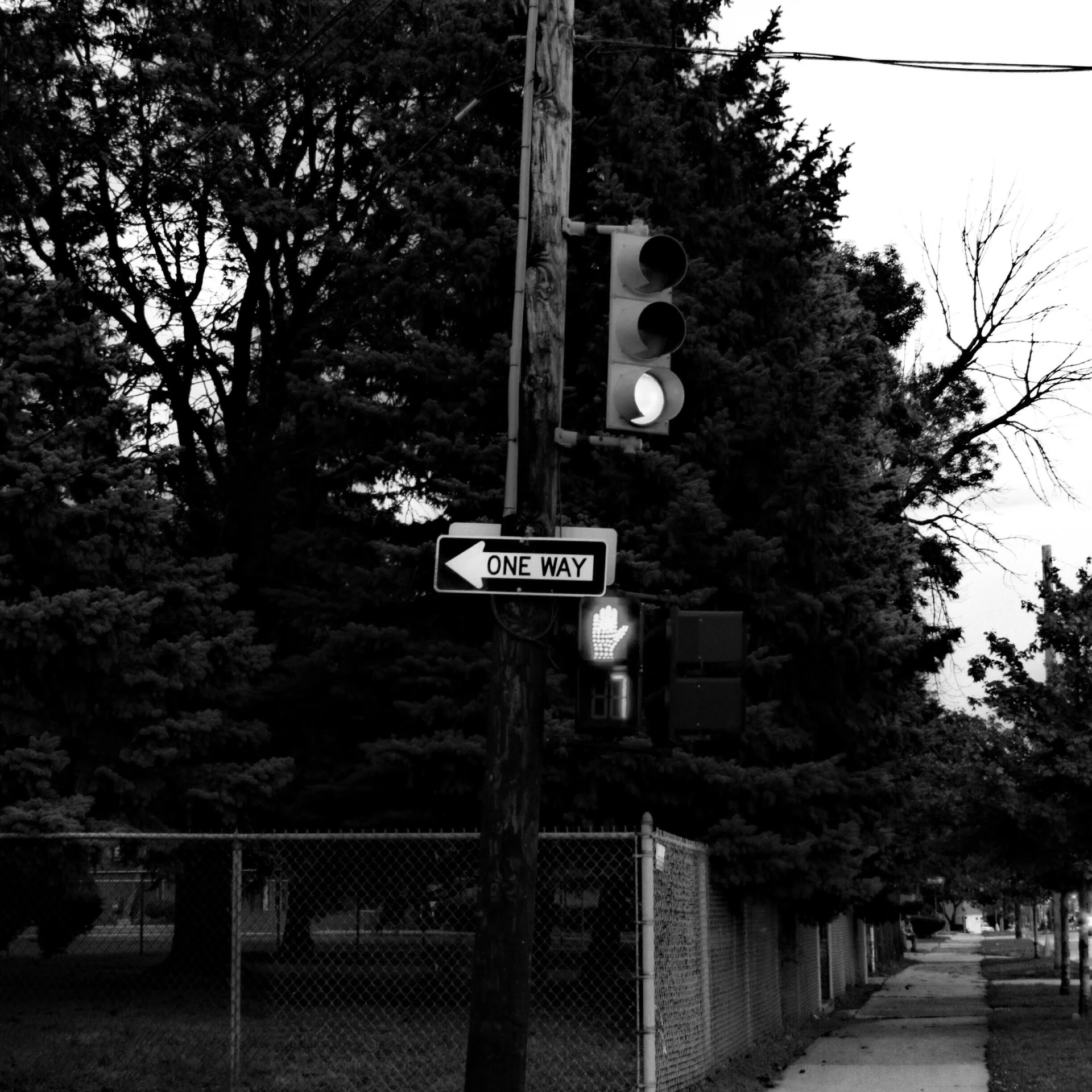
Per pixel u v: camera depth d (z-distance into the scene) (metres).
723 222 17.83
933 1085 13.17
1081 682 19.42
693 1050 12.36
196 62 20.11
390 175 18.50
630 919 16.61
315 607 17.58
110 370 14.70
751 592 16.55
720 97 18.75
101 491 14.30
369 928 20.20
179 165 20.34
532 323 8.81
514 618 8.41
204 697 15.30
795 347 17.88
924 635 23.11
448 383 16.95
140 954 21.75
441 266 17.47
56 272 21.33
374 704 16.92
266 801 16.23
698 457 17.09
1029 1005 24.56
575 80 17.78
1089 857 19.06
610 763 15.66
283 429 21.73
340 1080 11.95
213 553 21.94
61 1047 13.35
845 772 16.80
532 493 8.60
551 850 16.17
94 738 14.12
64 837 11.38
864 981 35.69
